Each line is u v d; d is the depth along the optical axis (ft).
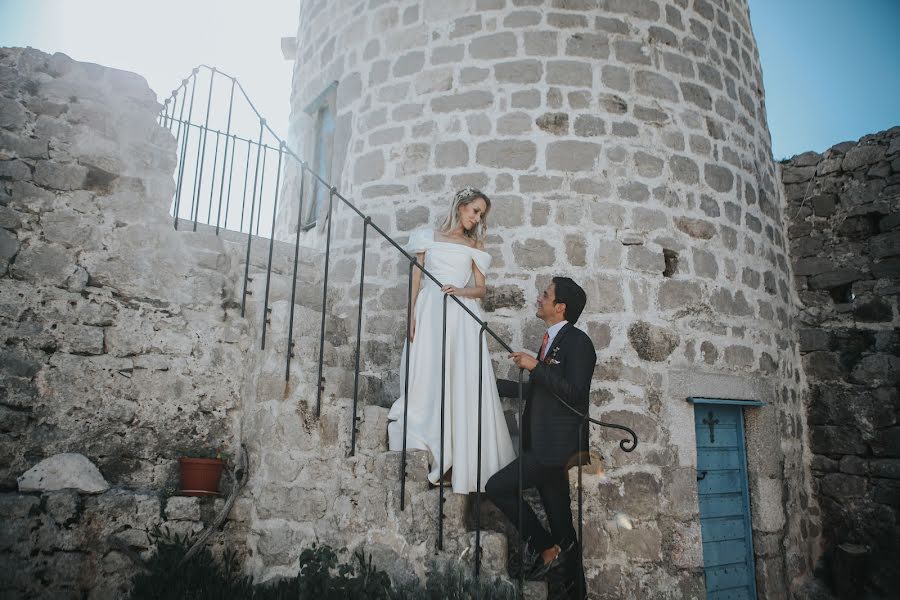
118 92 12.15
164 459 11.17
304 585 9.23
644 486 12.84
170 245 12.06
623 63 15.08
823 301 18.21
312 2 19.62
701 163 15.31
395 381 13.89
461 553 9.53
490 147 14.49
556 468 9.78
